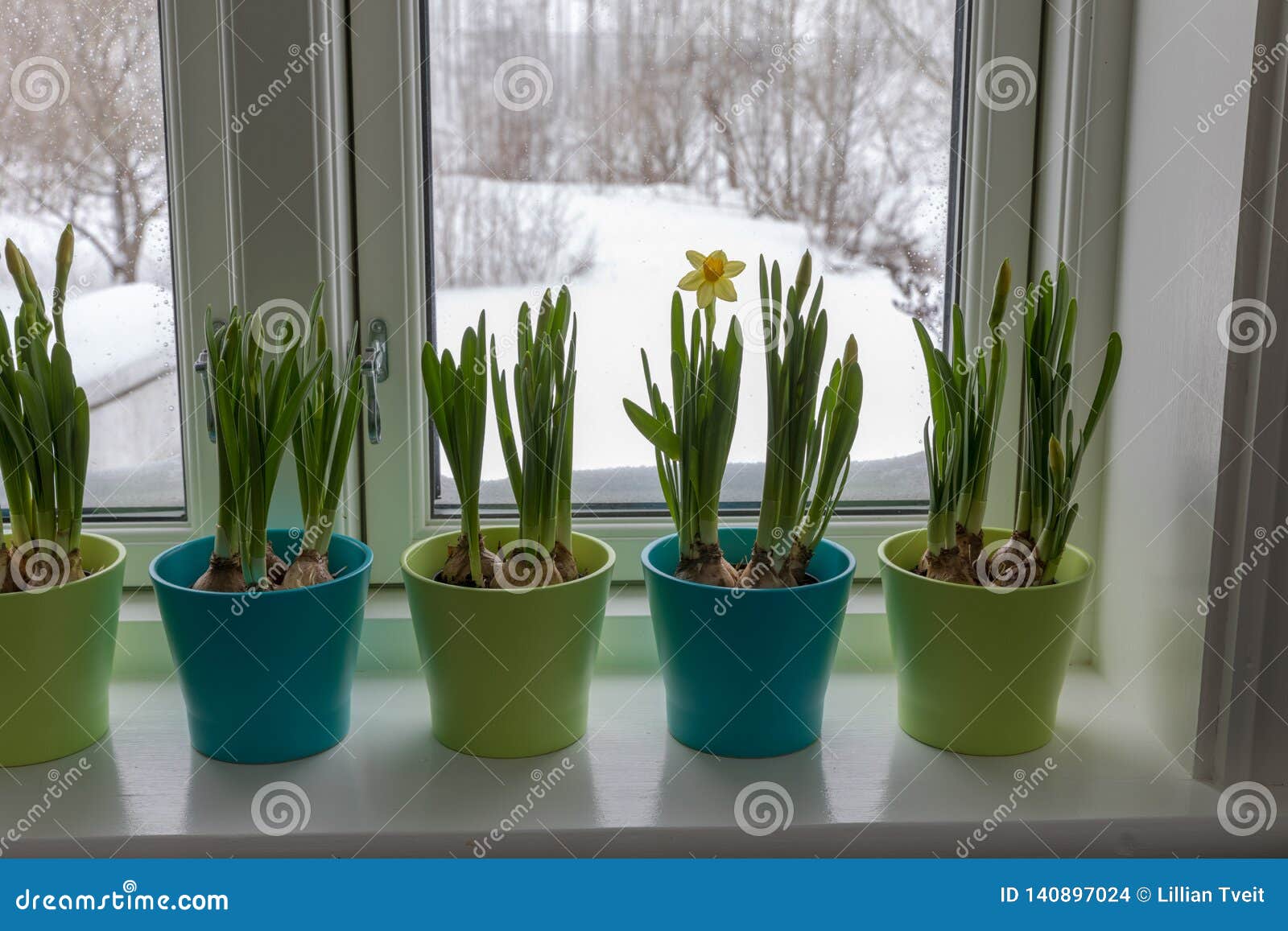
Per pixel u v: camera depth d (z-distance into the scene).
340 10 0.96
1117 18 0.95
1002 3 0.99
